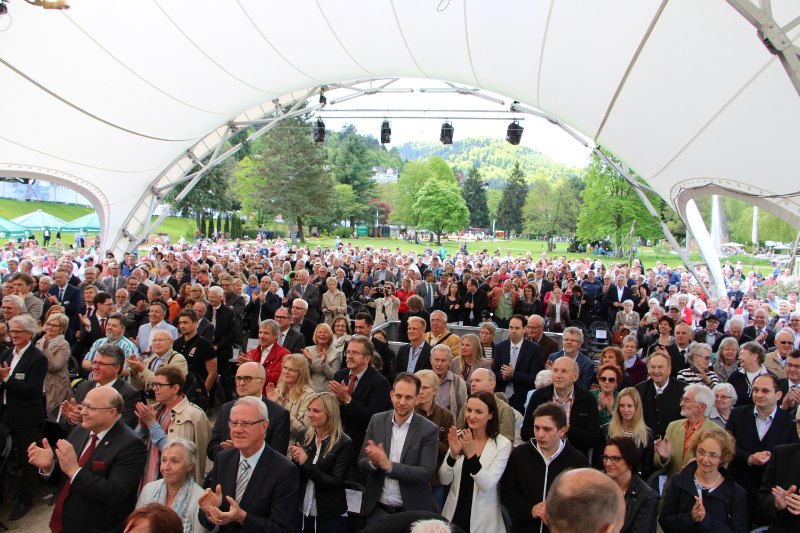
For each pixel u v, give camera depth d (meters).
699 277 17.11
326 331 7.23
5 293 9.32
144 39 14.14
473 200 99.81
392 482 4.47
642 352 11.02
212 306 9.74
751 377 6.95
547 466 4.15
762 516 5.06
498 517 4.30
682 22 10.13
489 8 12.66
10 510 6.16
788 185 11.73
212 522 3.80
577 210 70.69
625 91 12.94
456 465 4.43
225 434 4.86
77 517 4.07
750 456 5.02
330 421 4.59
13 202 57.59
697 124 12.19
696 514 4.13
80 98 15.08
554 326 13.37
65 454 3.94
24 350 6.08
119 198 19.23
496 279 15.63
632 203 41.91
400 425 4.62
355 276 19.28
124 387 5.36
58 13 12.46
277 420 4.84
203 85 16.62
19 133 15.24
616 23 11.20
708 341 9.91
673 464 5.07
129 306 10.63
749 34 9.37
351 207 81.81
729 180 13.23
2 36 12.48
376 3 13.74
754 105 10.58
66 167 17.08
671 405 5.96
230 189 67.69
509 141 19.92
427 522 2.29
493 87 17.22
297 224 69.81
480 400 4.34
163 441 4.68
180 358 6.57
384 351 8.07
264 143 63.06
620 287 16.06
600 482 1.89
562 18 11.88
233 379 9.52
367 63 17.44
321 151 63.75
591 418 5.40
